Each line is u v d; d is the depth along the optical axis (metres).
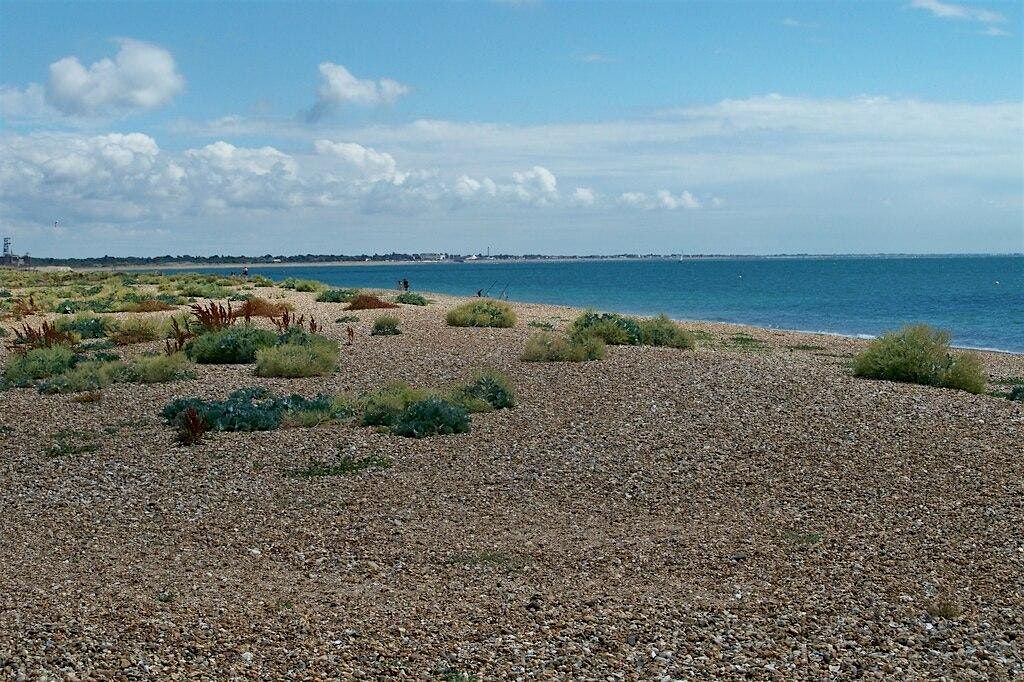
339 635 7.40
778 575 8.73
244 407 15.20
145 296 43.19
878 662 6.94
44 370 19.88
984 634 7.40
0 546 9.69
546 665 6.90
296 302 41.97
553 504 10.96
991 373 22.22
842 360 23.58
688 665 6.90
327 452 13.23
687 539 9.74
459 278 153.38
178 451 13.43
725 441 13.44
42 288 54.28
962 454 12.62
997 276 135.62
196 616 7.74
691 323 38.53
